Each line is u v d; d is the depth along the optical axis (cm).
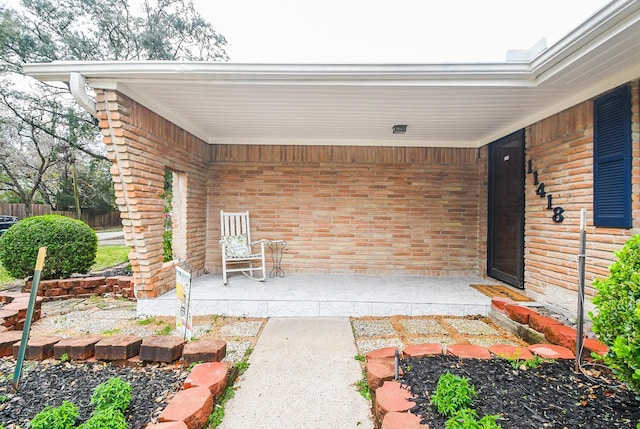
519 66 298
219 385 211
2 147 1191
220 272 576
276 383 244
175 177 496
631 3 199
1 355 253
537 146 410
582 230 219
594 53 250
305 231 575
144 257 381
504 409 170
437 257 570
